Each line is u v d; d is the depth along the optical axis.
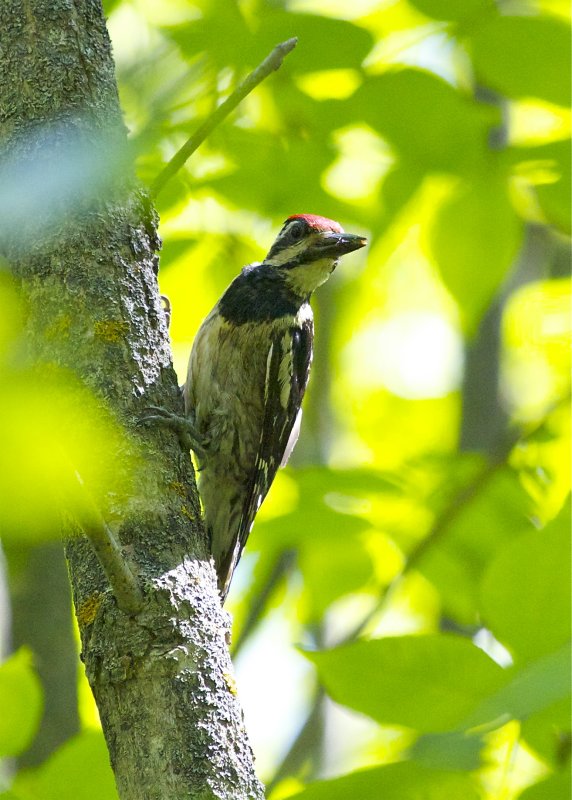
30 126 6.14
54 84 6.26
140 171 7.27
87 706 10.78
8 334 1.87
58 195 2.12
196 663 5.38
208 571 5.90
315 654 5.27
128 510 5.75
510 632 5.16
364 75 8.65
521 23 8.20
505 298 14.31
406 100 8.66
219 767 5.13
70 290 6.07
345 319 14.46
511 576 5.20
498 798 4.60
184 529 5.92
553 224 9.27
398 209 9.45
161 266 9.73
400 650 5.16
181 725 5.20
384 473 10.58
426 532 10.34
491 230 9.14
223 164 9.35
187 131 7.52
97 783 5.75
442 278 9.35
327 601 10.62
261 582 11.54
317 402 14.52
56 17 6.43
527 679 4.41
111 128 6.25
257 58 7.78
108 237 6.29
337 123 8.94
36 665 8.67
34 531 1.82
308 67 8.36
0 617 9.38
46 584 8.84
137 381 6.13
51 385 2.24
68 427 2.23
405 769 4.31
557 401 11.95
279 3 8.78
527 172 9.09
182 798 5.02
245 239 10.79
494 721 4.33
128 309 6.24
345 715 11.50
